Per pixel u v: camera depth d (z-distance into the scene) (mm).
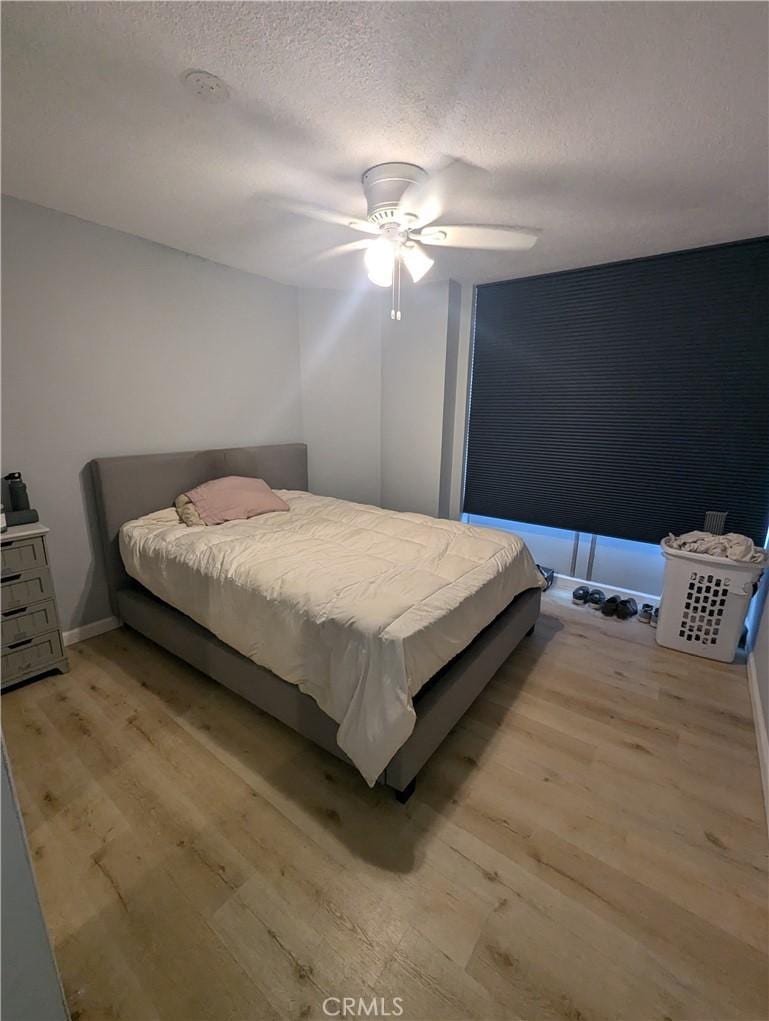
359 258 2891
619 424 2957
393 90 1308
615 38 1098
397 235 1929
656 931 1173
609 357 2910
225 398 3219
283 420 3672
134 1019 1002
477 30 1085
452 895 1256
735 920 1202
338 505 3111
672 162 1665
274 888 1270
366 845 1396
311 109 1401
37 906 737
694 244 2482
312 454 3912
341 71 1237
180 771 1670
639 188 1867
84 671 2289
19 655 2094
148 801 1544
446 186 1872
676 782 1648
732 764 1737
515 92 1303
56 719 1934
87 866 1324
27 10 1042
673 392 2744
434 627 1553
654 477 2898
